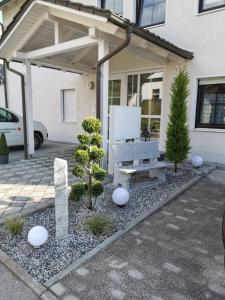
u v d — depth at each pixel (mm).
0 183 5195
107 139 5641
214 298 2186
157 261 2684
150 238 3139
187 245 2986
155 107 8125
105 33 5203
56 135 11570
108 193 4520
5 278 2484
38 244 2803
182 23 7180
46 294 2242
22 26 6258
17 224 3178
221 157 6852
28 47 7188
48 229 3297
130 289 2291
